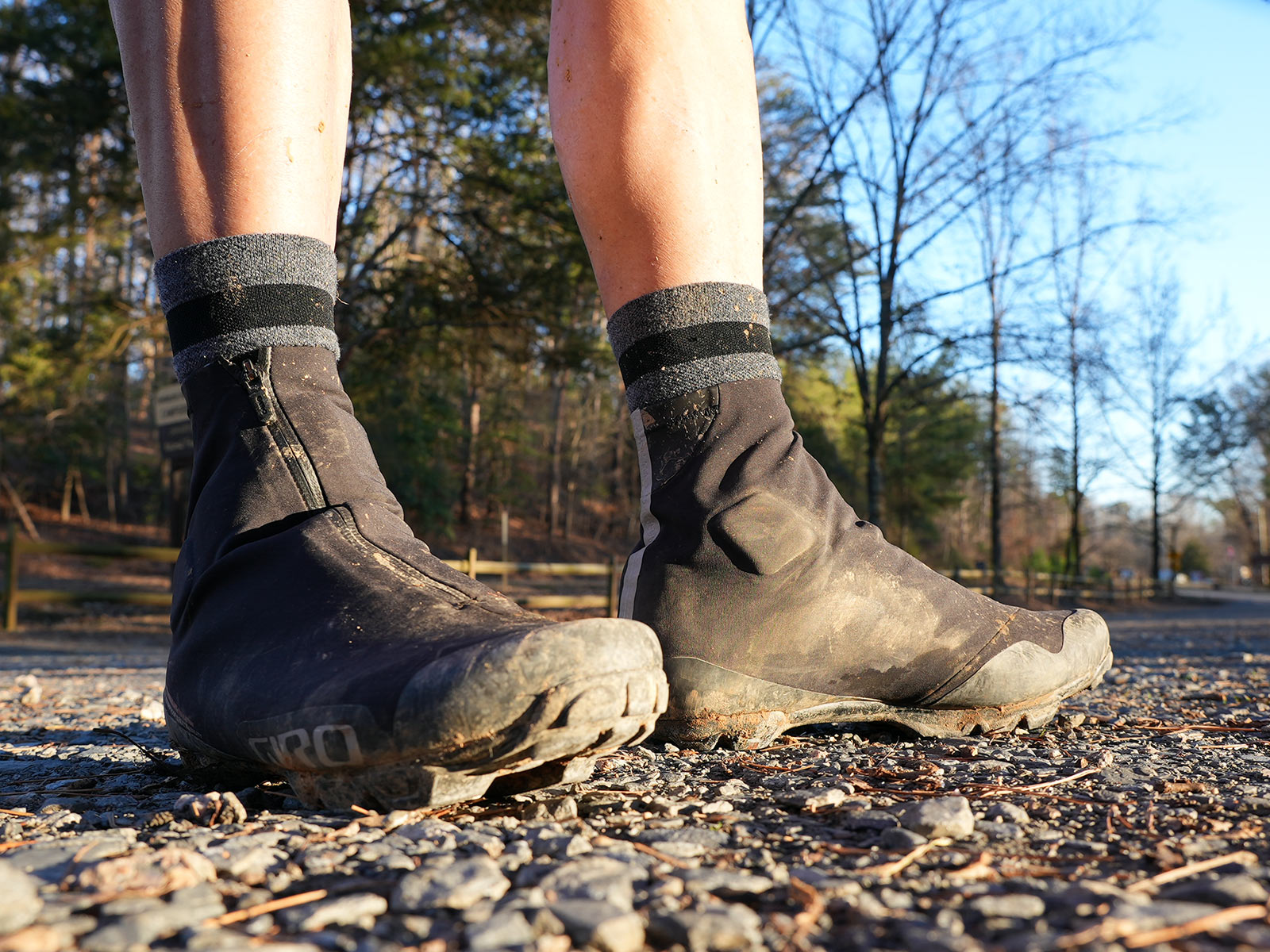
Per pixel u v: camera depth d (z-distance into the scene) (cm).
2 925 33
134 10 57
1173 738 77
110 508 1257
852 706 70
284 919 34
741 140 66
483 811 50
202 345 57
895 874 40
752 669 66
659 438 67
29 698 144
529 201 497
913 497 1168
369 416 653
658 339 65
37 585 764
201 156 56
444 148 526
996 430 923
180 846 43
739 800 53
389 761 48
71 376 543
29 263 525
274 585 55
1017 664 73
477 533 1376
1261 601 1338
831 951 32
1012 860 42
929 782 57
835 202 530
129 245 808
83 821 51
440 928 34
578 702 45
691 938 32
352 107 497
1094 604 1038
